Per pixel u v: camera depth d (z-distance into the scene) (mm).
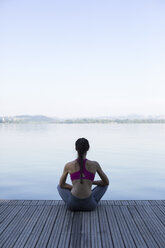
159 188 6844
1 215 3527
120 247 2711
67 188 3658
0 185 7199
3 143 19141
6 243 2779
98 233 3006
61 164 10312
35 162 10828
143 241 2834
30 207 3824
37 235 2955
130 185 7160
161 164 10297
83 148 3428
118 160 11258
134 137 25344
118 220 3361
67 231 3055
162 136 26750
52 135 28656
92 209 3648
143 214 3559
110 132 35719
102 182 3664
